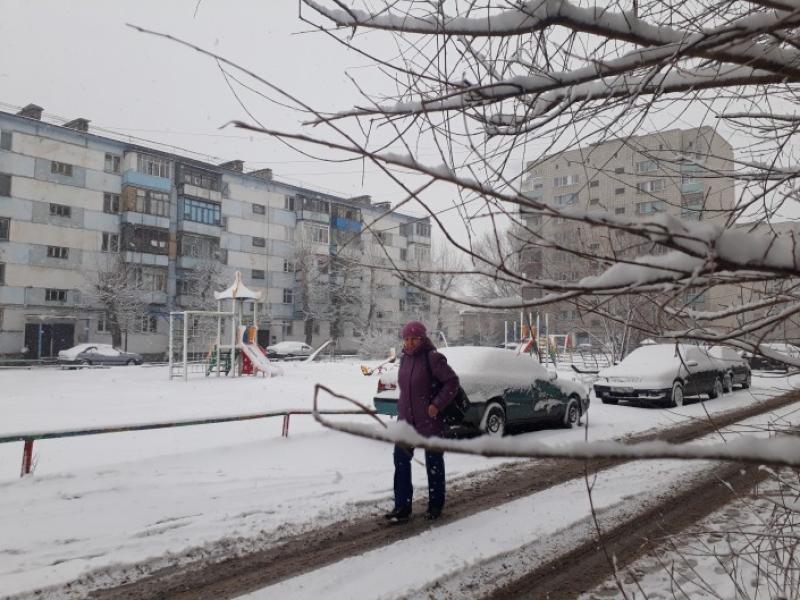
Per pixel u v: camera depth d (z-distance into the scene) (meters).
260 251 50.47
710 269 1.17
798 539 2.57
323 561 3.87
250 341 22.12
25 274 36.84
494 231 1.39
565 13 2.06
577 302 1.78
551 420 9.39
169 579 3.58
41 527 4.34
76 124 39.91
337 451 7.34
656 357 12.87
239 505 5.05
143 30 1.27
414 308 51.12
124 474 5.96
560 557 3.97
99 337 40.00
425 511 5.05
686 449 1.01
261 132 1.22
